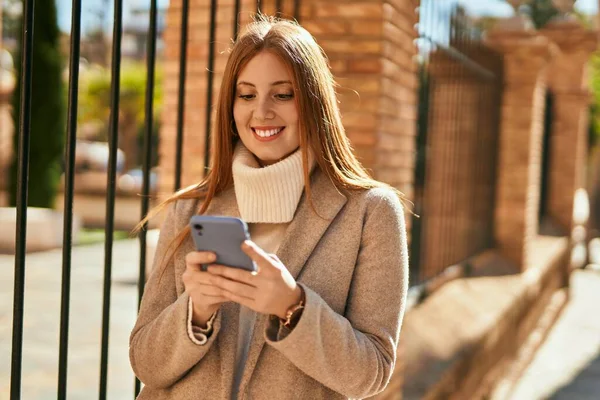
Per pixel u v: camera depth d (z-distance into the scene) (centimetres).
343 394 158
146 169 227
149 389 173
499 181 893
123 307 607
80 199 1888
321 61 169
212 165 176
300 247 164
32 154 1304
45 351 472
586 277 1441
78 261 855
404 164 416
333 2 366
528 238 910
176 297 173
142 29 3172
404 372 454
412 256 595
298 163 165
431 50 542
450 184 764
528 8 1364
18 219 179
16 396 181
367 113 365
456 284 736
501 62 876
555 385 707
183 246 173
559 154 1277
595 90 1870
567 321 1020
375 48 362
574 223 1290
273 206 165
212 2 251
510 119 888
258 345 160
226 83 169
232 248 143
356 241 165
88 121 2545
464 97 751
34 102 1291
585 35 1018
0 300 607
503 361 731
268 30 168
